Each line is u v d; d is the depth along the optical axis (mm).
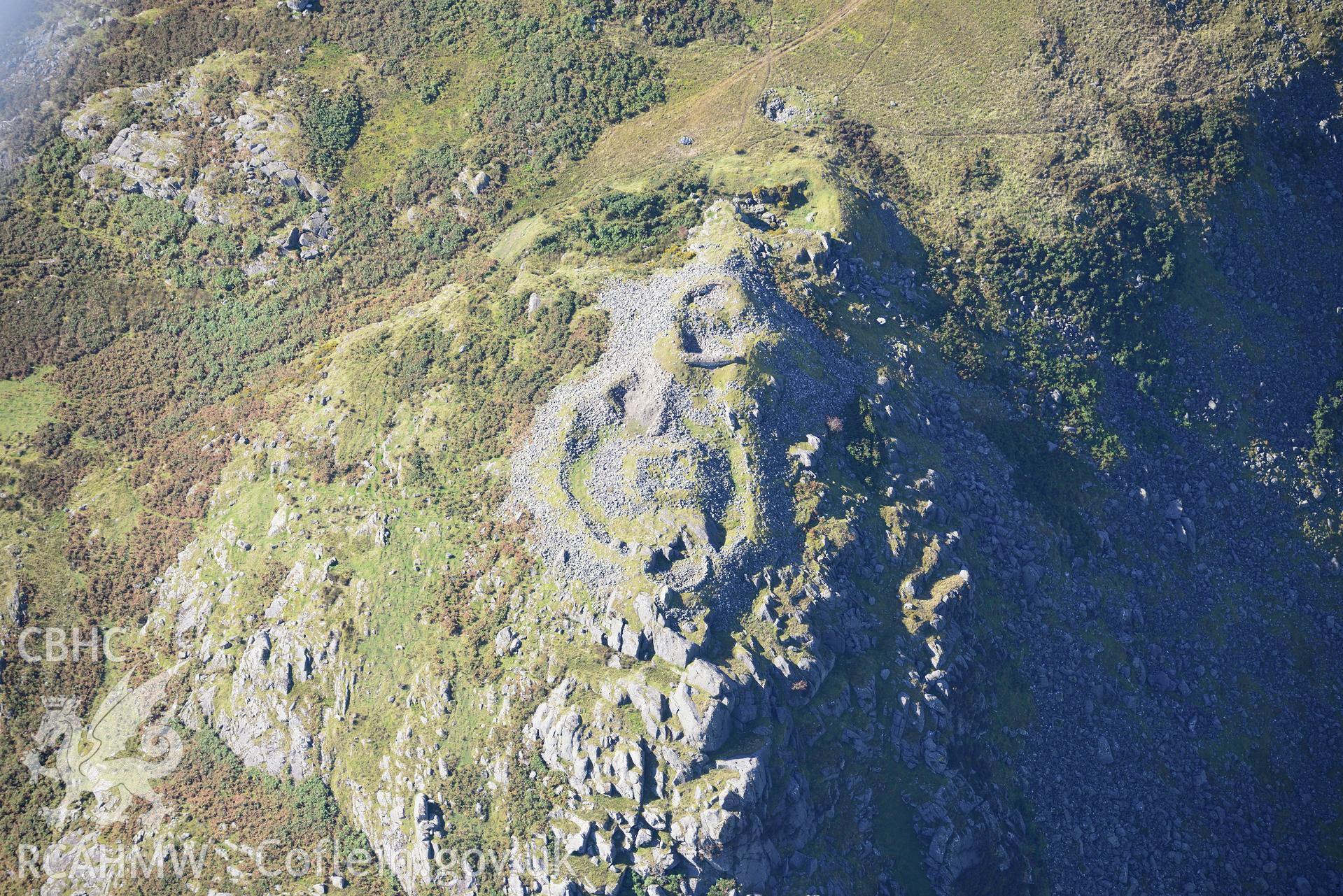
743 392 148125
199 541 168500
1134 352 176875
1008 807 145375
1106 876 147625
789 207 177000
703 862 126500
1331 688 165875
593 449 148500
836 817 135375
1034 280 177500
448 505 154750
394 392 168125
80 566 171750
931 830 136875
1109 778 152750
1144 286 179250
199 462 176625
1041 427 169625
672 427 147000
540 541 145000
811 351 156375
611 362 154500
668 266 165000
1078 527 164500
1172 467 172875
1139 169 184375
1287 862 155000
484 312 171250
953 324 172250
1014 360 173250
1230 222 185125
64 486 179000
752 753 129500
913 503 151875
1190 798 155375
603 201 180375
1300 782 159875
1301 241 186875
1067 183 181750
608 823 129000
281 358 185250
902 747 139000
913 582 146000
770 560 140625
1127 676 158875
